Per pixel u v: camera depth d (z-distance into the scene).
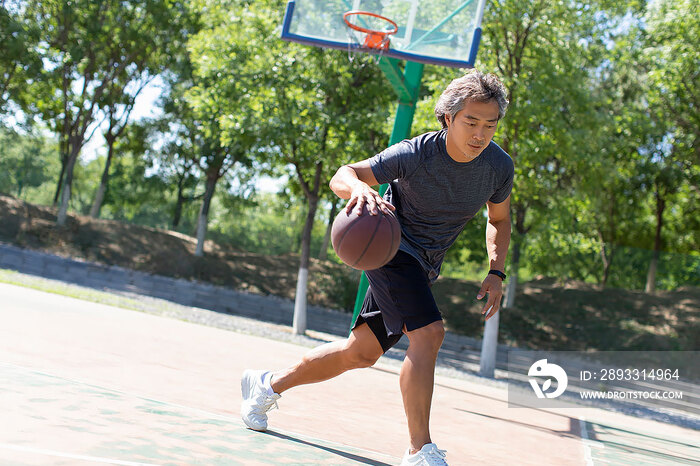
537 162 14.40
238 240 33.03
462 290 25.23
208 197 29.58
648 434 6.73
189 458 2.12
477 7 8.15
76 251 28.09
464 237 22.97
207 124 17.42
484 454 3.60
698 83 17.39
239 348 8.60
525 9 13.15
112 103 29.11
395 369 10.20
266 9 16.16
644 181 22.42
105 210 37.72
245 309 24.14
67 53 26.91
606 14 16.38
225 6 17.56
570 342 20.53
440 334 2.46
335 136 16.33
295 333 17.25
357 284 26.56
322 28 8.19
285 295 26.38
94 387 3.33
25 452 1.87
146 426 2.56
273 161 17.67
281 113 15.75
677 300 20.67
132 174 32.31
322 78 15.88
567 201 17.14
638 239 25.84
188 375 4.96
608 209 22.39
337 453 2.73
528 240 17.30
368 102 16.88
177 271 27.39
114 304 13.68
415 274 2.53
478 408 6.55
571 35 14.52
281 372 2.92
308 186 18.17
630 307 20.97
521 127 13.84
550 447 4.32
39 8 27.08
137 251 28.81
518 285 24.09
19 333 5.70
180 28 26.52
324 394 5.22
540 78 13.62
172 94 27.20
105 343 6.18
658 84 17.23
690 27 15.26
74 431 2.26
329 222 30.16
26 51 26.36
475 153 2.40
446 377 11.56
